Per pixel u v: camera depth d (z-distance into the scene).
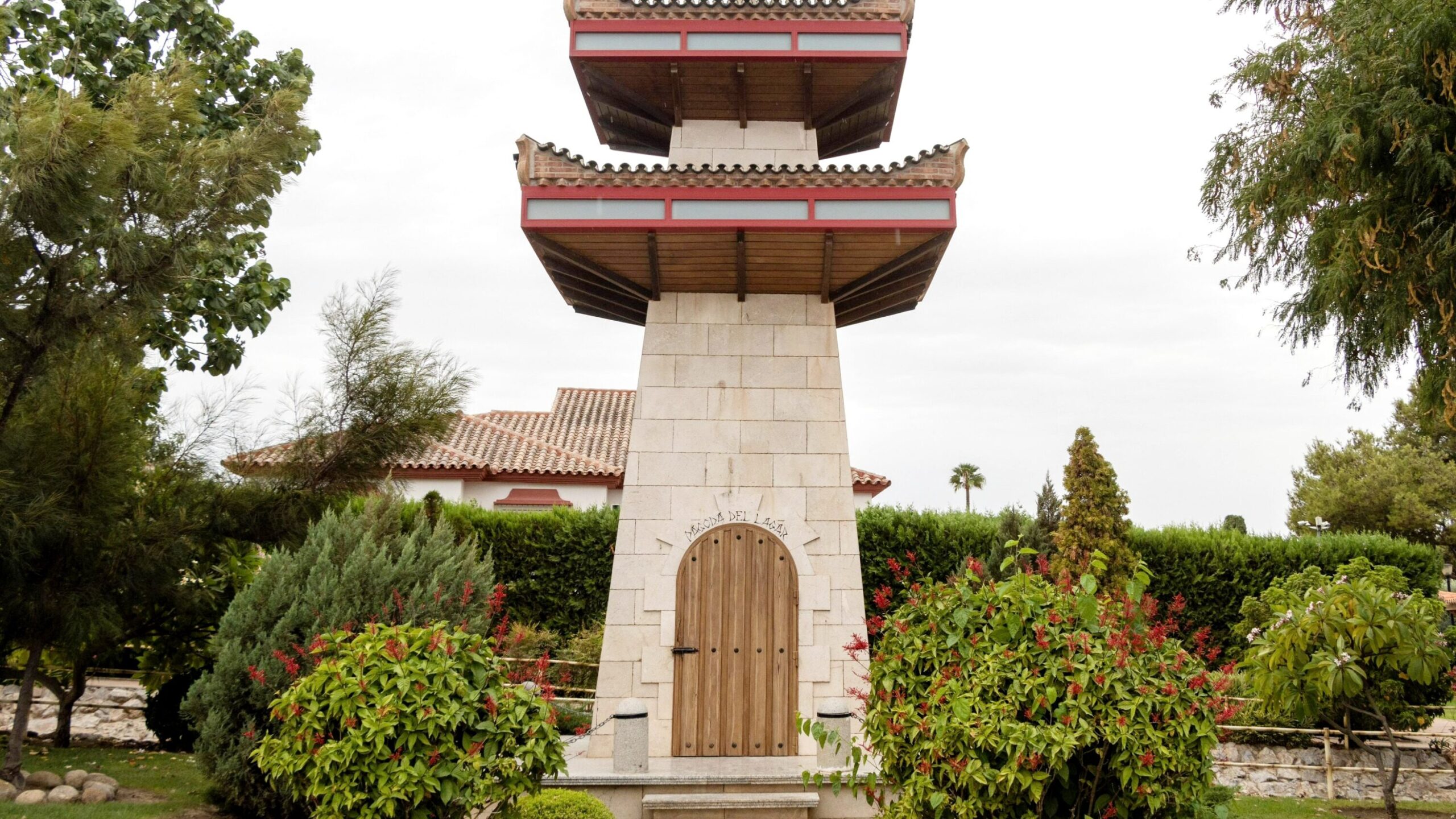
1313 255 12.47
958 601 7.45
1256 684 12.93
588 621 22.83
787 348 13.45
